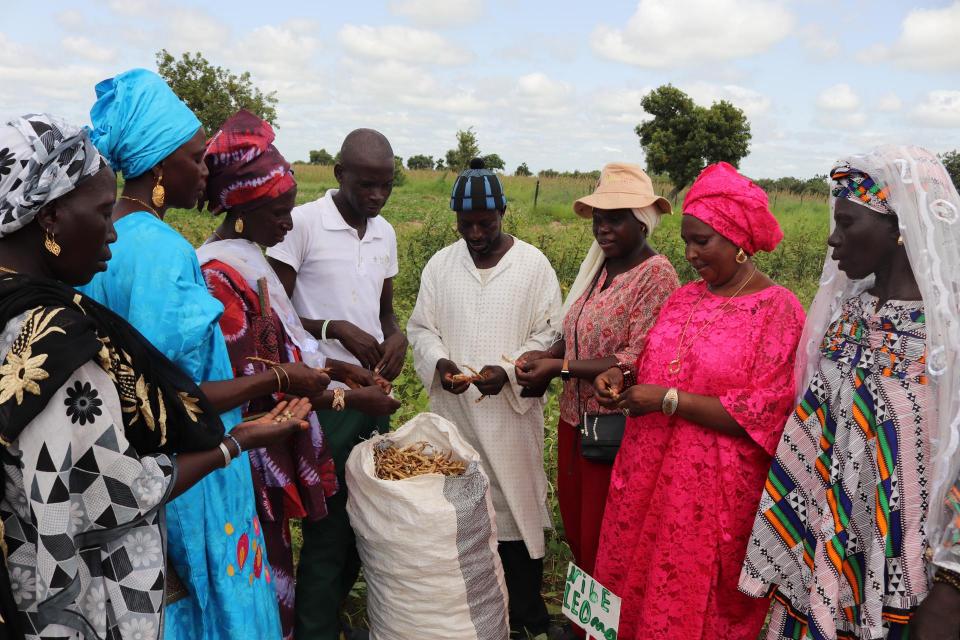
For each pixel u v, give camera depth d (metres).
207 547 2.21
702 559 2.63
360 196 3.27
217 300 2.23
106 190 1.72
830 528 2.20
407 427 3.26
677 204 36.25
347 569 3.44
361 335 3.22
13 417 1.53
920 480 2.05
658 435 2.78
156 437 1.87
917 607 2.06
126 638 1.83
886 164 2.04
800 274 13.49
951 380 1.97
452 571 2.82
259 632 2.36
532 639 3.51
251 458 2.57
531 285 3.56
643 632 2.75
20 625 1.65
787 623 2.46
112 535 1.76
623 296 3.18
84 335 1.62
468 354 3.55
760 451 2.61
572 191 36.53
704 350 2.65
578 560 3.64
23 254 1.68
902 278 2.13
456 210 3.40
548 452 4.98
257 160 2.61
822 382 2.30
